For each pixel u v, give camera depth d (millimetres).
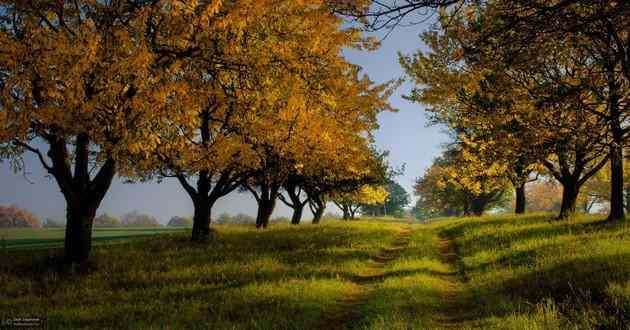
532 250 13602
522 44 4934
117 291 11914
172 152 15133
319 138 17500
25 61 10484
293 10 13398
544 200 99625
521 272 11234
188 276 13328
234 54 12383
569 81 8836
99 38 10156
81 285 12594
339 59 14547
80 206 14531
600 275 9062
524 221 24344
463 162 30703
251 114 15461
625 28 5383
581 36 6195
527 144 15047
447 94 18000
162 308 9516
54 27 12312
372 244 21266
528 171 25781
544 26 4730
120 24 11398
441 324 8281
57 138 12156
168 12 11281
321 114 17719
